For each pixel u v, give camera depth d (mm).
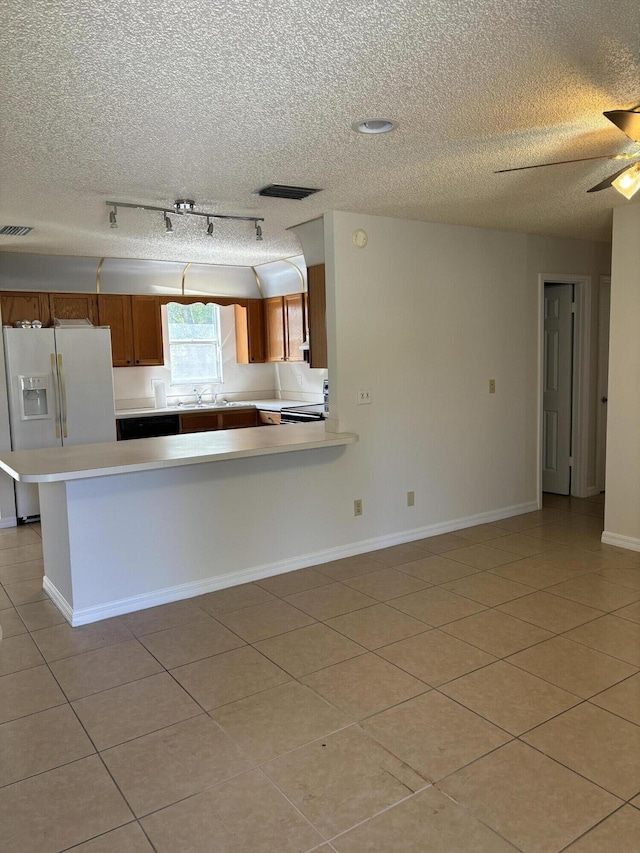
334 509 4457
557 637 3188
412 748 2336
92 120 2506
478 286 5000
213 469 3943
